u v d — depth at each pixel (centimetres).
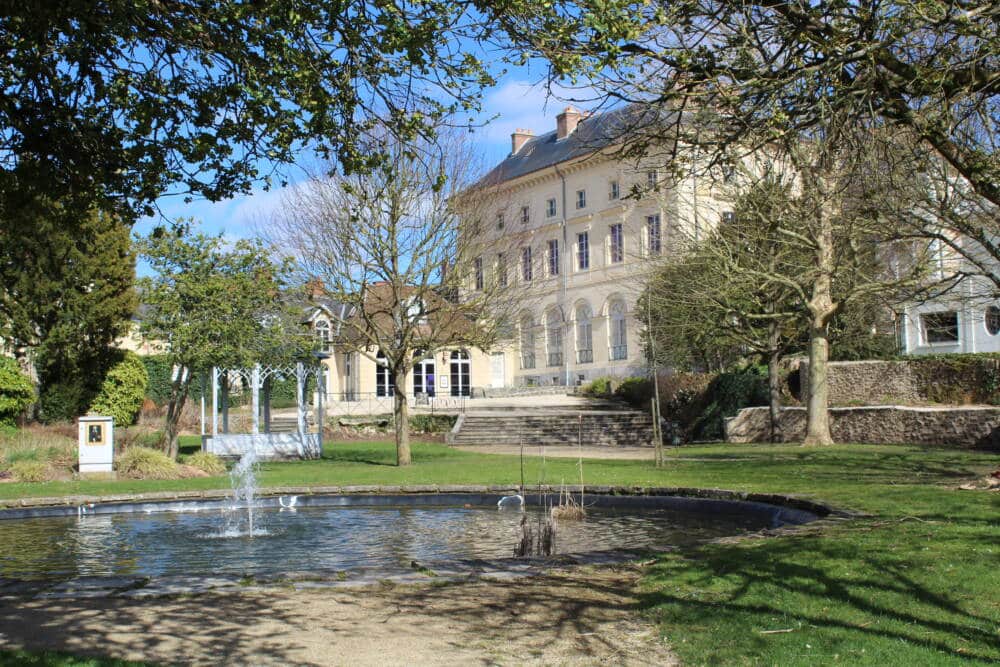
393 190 2161
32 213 865
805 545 840
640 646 584
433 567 870
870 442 2589
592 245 5216
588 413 3712
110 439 2030
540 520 1071
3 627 635
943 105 790
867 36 755
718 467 1925
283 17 695
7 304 2898
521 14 680
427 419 3728
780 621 604
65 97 803
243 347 2319
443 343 2389
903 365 2858
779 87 754
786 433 2883
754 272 2220
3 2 689
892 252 2278
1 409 2684
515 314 2597
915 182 1370
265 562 1039
